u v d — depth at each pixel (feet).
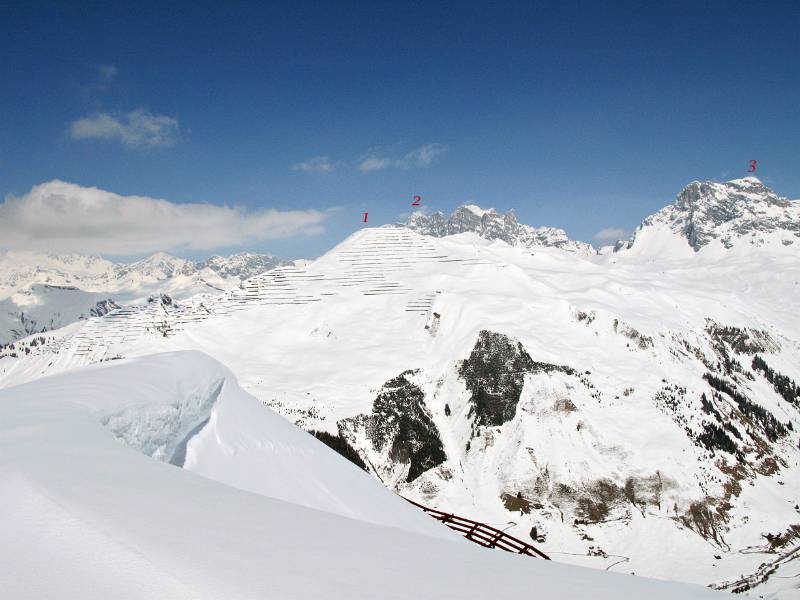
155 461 25.39
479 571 17.54
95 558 14.38
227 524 18.01
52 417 28.76
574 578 18.42
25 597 12.42
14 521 16.38
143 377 44.88
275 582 13.89
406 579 15.62
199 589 13.00
